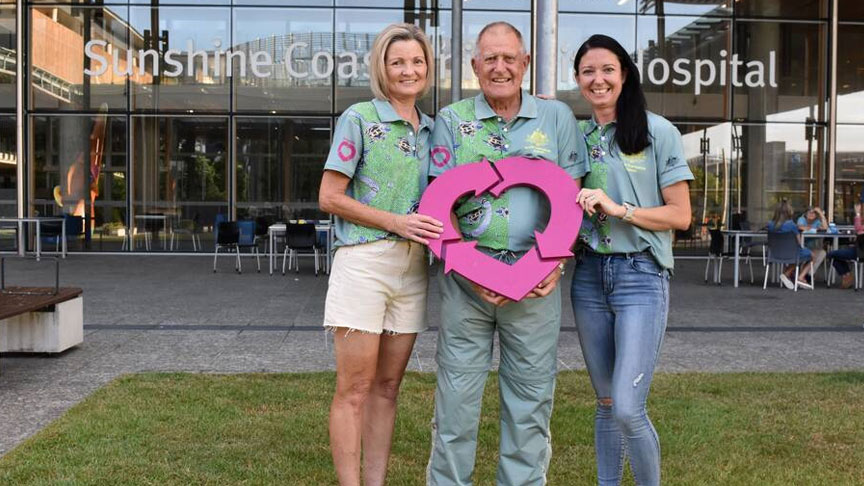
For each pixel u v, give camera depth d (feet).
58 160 50.29
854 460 10.92
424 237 7.82
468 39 50.26
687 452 11.25
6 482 9.78
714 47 51.34
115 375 15.85
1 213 50.37
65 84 50.11
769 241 33.78
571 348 19.26
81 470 10.21
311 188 50.90
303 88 50.62
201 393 14.14
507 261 8.09
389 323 8.64
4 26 49.80
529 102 8.29
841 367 17.25
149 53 50.01
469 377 8.27
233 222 39.42
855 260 33.40
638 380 8.02
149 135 50.42
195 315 24.34
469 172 7.98
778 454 11.20
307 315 24.54
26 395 14.20
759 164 51.75
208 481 9.98
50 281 33.37
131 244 50.47
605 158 8.31
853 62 52.01
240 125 50.60
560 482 10.19
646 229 8.11
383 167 8.23
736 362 17.78
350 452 8.64
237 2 50.08
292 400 13.76
